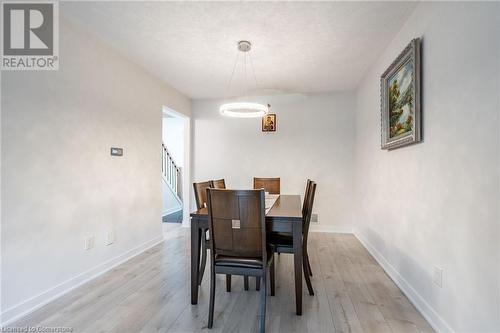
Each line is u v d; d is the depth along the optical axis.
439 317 1.68
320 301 2.06
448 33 1.61
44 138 2.01
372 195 3.20
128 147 2.99
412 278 2.07
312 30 2.35
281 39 2.52
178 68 3.27
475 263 1.38
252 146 4.54
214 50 2.76
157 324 1.75
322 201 4.31
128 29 2.35
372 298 2.11
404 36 2.26
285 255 3.17
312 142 4.34
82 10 2.06
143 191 3.28
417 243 2.00
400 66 2.24
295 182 4.40
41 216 1.99
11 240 1.79
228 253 1.76
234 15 2.12
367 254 3.19
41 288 1.98
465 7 1.45
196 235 2.01
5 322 1.74
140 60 3.03
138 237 3.18
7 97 1.77
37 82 1.96
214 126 4.67
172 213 6.04
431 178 1.81
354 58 2.97
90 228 2.45
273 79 3.69
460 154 1.50
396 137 2.34
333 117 4.27
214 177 4.66
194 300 2.01
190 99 4.69
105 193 2.64
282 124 4.43
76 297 2.10
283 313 1.90
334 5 1.99
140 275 2.54
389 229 2.59
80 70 2.34
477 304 1.36
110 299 2.08
